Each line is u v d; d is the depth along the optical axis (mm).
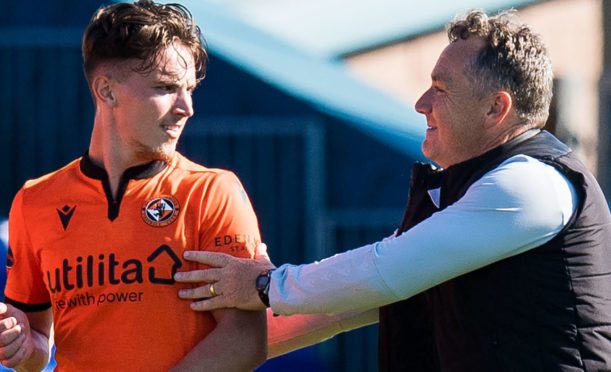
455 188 8094
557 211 7539
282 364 17297
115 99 7715
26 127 20078
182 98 7762
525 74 7961
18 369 8492
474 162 8047
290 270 8062
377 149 20844
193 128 20453
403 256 7695
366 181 20812
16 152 20047
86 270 7695
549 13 34531
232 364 7754
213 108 20609
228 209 7910
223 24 23953
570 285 7570
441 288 7957
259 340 7977
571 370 7504
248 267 7883
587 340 7551
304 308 7922
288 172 20578
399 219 20641
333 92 22031
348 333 19469
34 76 20141
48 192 8031
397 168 20906
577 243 7617
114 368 7625
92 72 7785
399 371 8430
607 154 29500
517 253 7617
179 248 7707
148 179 7844
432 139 8352
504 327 7648
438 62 8234
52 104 20125
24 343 7984
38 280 8266
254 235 8086
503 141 8078
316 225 20422
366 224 20656
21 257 8180
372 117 21203
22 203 8070
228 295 7773
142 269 7645
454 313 7859
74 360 7727
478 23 8109
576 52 34094
